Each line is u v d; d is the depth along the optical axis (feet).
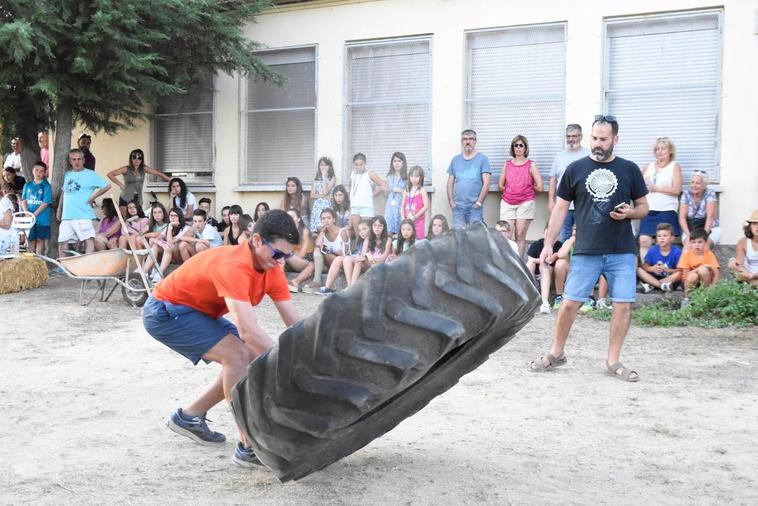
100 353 24.29
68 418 17.02
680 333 27.30
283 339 9.80
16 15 37.04
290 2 44.29
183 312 13.43
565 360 21.57
